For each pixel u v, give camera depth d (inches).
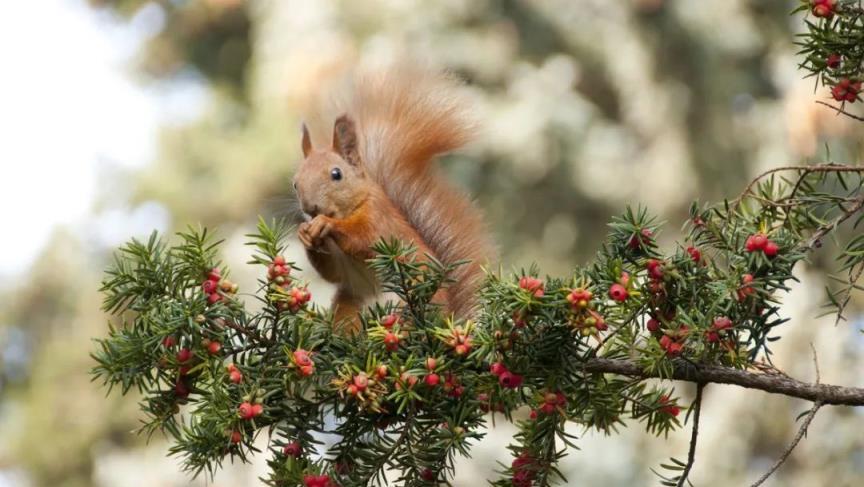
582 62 406.3
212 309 194.1
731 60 390.0
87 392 442.3
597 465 314.0
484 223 204.5
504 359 193.8
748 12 394.3
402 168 205.8
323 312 196.2
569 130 395.2
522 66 400.2
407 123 206.2
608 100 414.6
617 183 394.3
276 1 406.0
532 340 193.8
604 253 195.2
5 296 478.0
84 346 447.8
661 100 391.9
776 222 196.9
